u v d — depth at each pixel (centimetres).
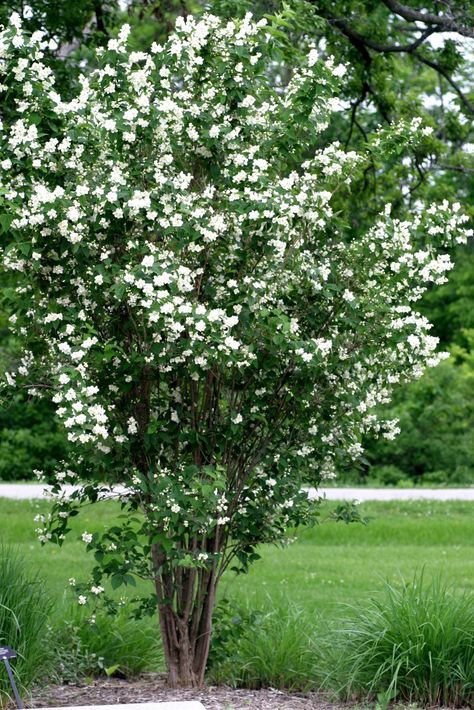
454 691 593
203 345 540
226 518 584
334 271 620
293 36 1036
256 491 635
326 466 664
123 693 619
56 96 573
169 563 620
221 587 1012
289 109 598
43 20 1084
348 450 662
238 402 637
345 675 607
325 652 641
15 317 635
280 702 598
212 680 657
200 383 631
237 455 639
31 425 2388
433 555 1270
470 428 2480
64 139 568
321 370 606
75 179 586
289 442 639
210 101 604
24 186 582
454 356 2836
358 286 626
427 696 596
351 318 609
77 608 699
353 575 1098
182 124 593
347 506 679
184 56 592
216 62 601
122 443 591
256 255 603
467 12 1170
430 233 622
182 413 618
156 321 535
